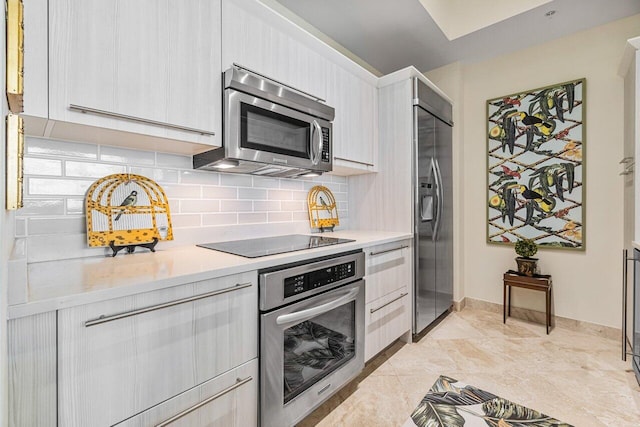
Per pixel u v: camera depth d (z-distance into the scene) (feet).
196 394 3.34
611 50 7.91
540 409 5.16
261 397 3.97
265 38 5.27
